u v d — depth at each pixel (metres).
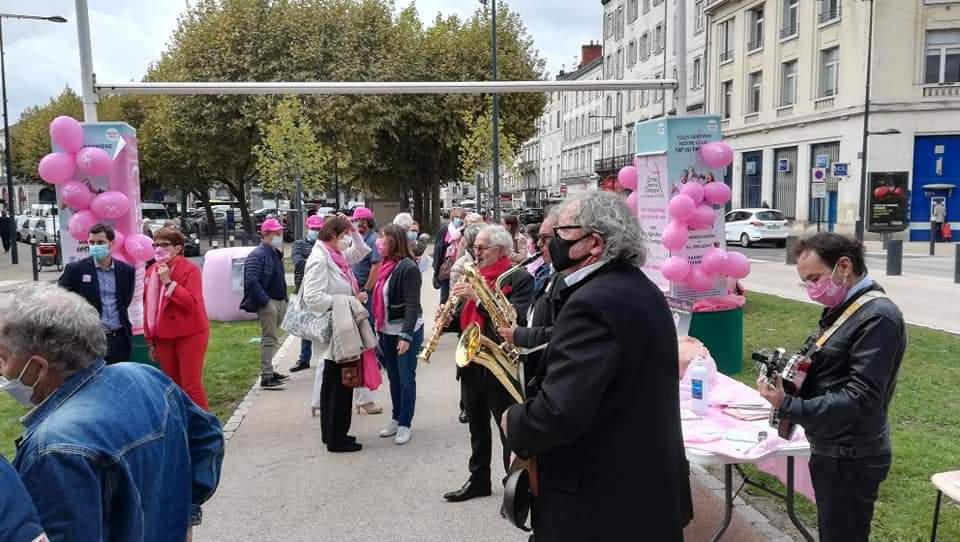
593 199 2.27
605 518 2.12
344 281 5.72
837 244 2.73
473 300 4.39
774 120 32.72
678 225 7.49
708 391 4.17
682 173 7.66
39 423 1.88
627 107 51.62
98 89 7.52
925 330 9.84
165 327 5.80
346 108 26.59
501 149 26.64
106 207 6.69
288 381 8.02
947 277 16.20
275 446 5.78
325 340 5.43
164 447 2.07
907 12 26.36
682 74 8.26
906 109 26.64
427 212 37.12
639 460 2.11
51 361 1.91
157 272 5.82
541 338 3.16
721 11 36.53
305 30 26.77
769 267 19.42
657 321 2.15
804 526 3.79
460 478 5.05
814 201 30.52
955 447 5.25
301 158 23.59
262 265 7.55
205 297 12.09
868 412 2.60
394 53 29.25
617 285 2.14
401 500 4.67
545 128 80.06
